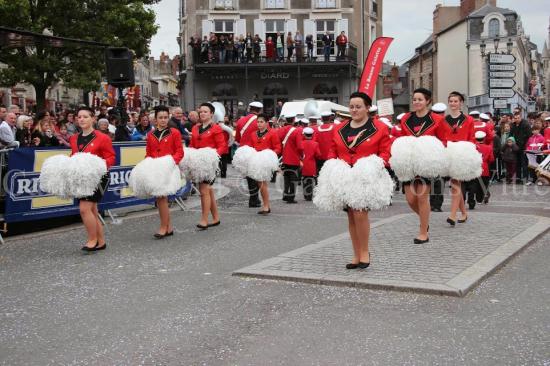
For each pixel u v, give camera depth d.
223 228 9.73
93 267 7.13
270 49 33.56
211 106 9.74
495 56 21.97
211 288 6.04
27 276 6.78
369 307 5.28
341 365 4.06
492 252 7.09
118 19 21.48
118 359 4.27
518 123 16.83
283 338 4.59
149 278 6.52
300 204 12.88
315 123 14.69
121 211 11.81
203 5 34.88
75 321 5.13
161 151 8.97
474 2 51.03
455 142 9.09
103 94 31.52
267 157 11.07
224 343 4.52
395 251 7.30
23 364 4.24
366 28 37.72
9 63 20.36
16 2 18.94
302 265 6.67
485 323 4.81
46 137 11.17
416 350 4.29
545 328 4.68
